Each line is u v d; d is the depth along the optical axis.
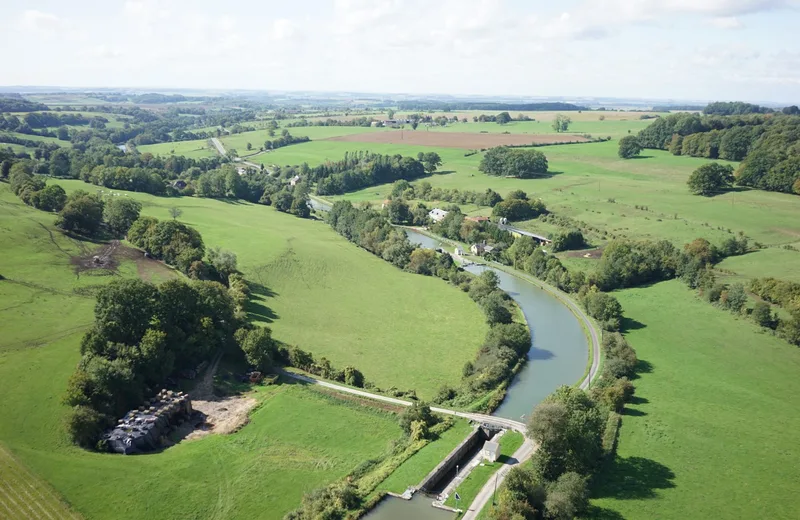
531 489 71.69
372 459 83.38
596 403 92.69
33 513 66.62
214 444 85.00
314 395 101.69
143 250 156.12
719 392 106.62
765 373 113.88
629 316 143.88
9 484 70.31
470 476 80.31
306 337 125.94
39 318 109.56
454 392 106.25
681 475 81.31
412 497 75.19
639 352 124.31
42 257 138.12
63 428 81.69
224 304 118.19
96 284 130.25
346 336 129.25
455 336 132.88
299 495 74.88
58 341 102.12
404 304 152.25
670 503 74.69
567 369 118.44
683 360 119.94
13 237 144.25
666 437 91.31
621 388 102.25
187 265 145.38
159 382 99.00
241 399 99.88
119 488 73.12
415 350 124.44
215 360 111.06
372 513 71.88
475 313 147.00
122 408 89.50
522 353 124.81
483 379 108.19
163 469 77.88
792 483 79.62
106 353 94.62
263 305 141.50
